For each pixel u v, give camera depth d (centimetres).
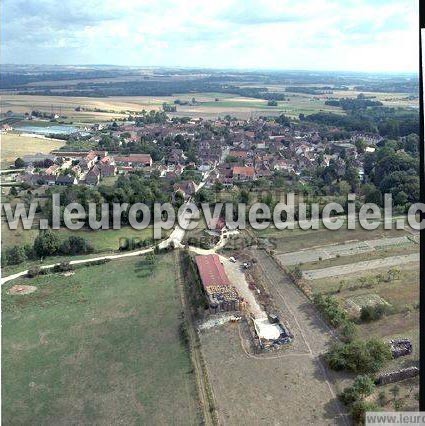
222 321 11094
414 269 13350
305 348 9956
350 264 13900
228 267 14212
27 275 13900
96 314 11719
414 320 10688
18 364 9800
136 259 14962
